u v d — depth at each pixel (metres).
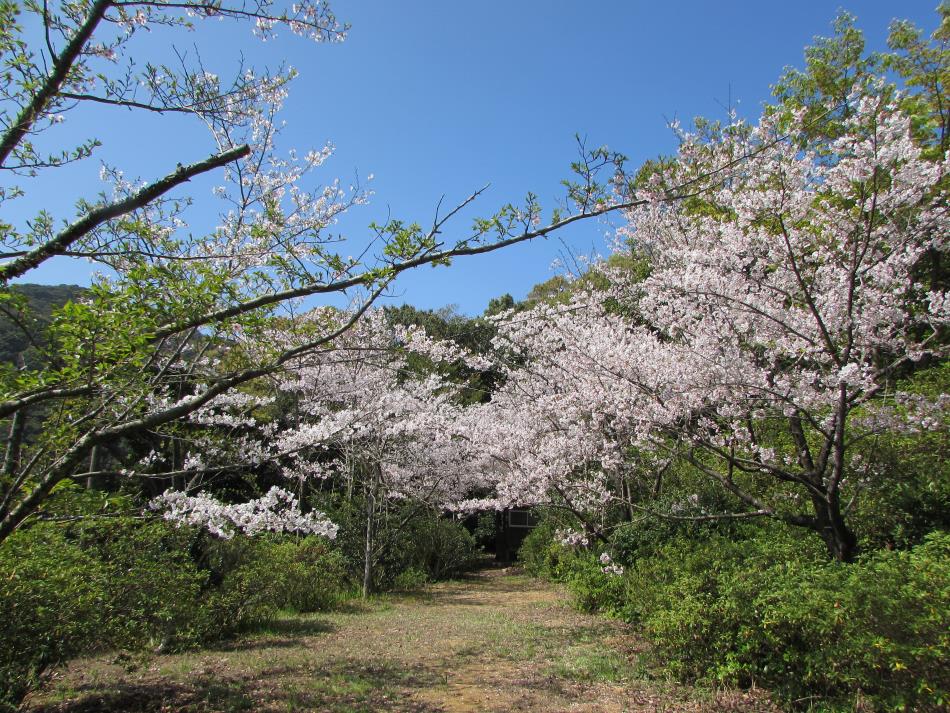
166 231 4.41
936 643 3.11
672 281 5.70
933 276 6.19
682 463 8.77
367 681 5.58
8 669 4.20
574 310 9.80
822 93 10.66
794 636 4.34
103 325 2.79
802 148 6.80
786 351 5.25
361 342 9.28
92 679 5.77
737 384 5.21
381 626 8.50
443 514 16.94
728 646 4.77
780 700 4.31
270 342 4.11
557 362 8.82
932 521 5.09
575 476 8.95
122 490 5.79
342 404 11.88
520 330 10.05
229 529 6.07
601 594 8.40
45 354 3.11
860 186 5.12
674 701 4.68
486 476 14.12
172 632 6.59
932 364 7.05
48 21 2.94
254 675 5.86
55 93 3.02
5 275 2.82
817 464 5.34
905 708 3.30
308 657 6.61
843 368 4.57
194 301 3.24
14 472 4.07
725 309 5.45
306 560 10.66
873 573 3.75
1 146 2.91
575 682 5.42
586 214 3.87
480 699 5.02
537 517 15.88
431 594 12.27
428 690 5.31
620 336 7.81
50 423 3.97
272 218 4.57
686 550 6.34
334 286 3.69
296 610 9.72
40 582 4.31
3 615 4.16
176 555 6.18
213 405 6.96
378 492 12.80
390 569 12.88
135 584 5.26
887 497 5.29
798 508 6.21
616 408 6.77
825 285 5.50
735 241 5.52
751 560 5.11
